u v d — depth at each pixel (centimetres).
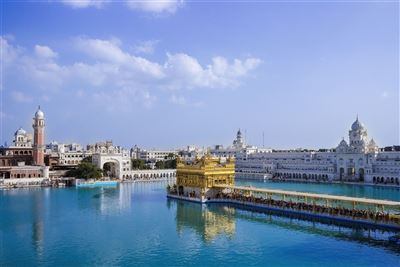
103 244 8462
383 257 7481
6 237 9081
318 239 8825
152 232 9581
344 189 19812
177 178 16375
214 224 10519
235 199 14338
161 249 8100
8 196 16662
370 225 9850
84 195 17038
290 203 12206
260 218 11438
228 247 8238
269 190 12988
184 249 8069
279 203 12575
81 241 8719
